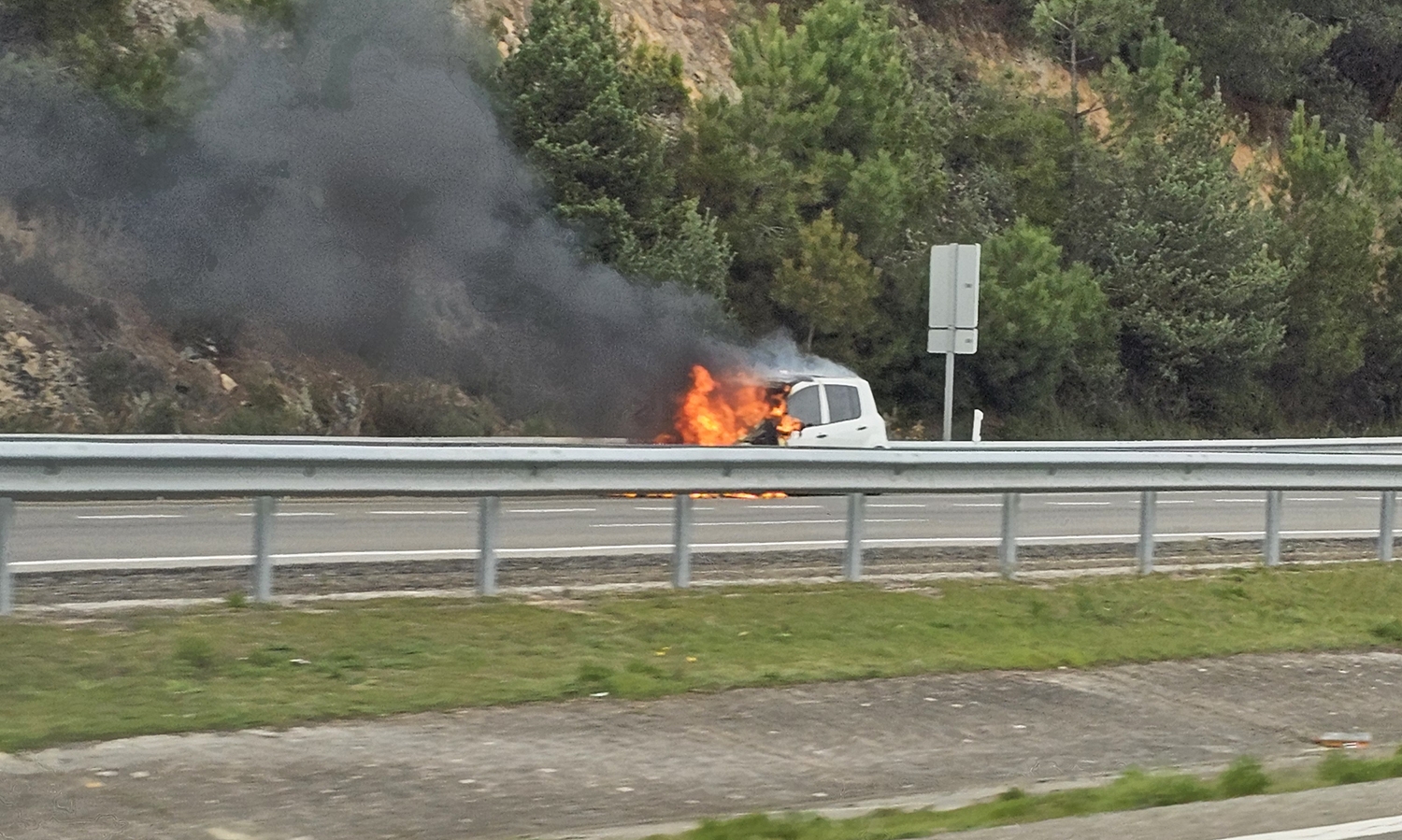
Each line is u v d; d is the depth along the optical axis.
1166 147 45.72
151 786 7.91
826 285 34.69
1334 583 16.12
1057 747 10.10
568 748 9.11
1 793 7.66
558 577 13.61
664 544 15.84
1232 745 10.59
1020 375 39.28
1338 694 12.19
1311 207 49.19
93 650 10.08
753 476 13.84
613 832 7.73
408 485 12.43
